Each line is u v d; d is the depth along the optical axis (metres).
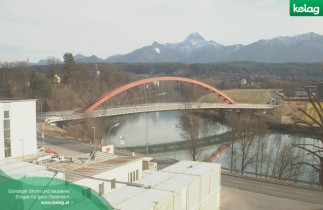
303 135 62.47
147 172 26.83
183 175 15.72
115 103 118.94
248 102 136.88
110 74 163.62
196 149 59.50
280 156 45.16
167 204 12.41
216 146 68.62
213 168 17.45
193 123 70.00
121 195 12.58
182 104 96.38
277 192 30.02
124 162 24.88
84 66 148.75
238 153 53.50
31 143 37.00
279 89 185.12
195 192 15.05
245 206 26.02
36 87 100.94
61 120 68.88
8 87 114.81
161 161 43.81
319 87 88.81
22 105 35.75
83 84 129.00
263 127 63.41
